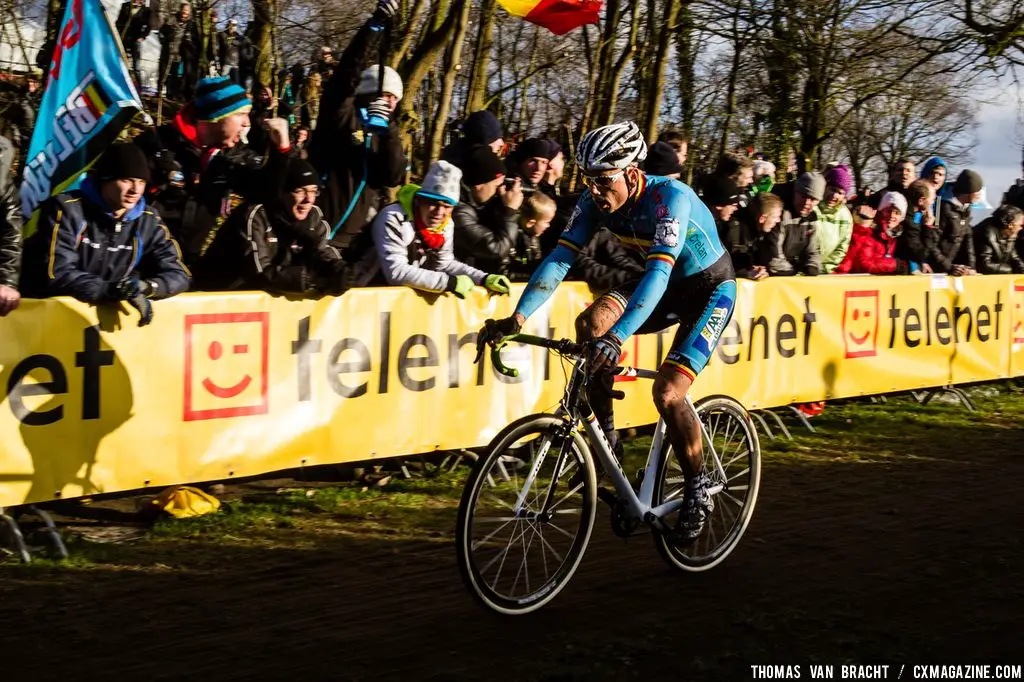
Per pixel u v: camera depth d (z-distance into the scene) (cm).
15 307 313
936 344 601
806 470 448
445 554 330
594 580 309
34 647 251
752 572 318
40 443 324
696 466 299
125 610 276
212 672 240
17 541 312
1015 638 268
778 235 522
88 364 332
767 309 514
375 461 425
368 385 396
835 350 548
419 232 409
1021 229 673
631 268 465
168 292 345
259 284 377
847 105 949
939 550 340
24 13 567
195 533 341
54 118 379
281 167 377
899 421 554
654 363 483
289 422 377
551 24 530
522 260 467
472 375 425
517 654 255
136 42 631
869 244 586
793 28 840
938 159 632
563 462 288
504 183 447
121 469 341
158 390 347
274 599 288
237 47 729
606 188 287
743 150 877
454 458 441
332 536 345
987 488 423
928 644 263
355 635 264
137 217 352
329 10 826
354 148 426
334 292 385
